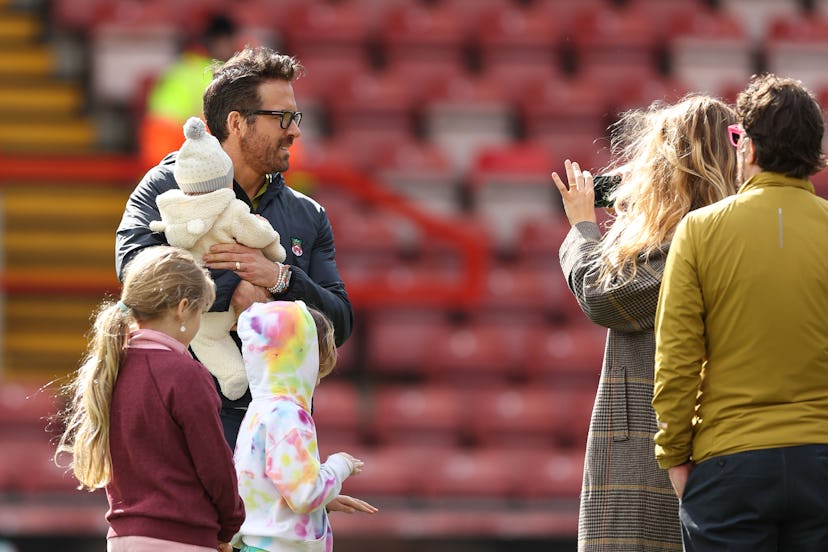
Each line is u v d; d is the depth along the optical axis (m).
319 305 13.44
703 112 13.16
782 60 44.84
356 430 33.12
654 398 11.80
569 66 45.97
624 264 12.86
